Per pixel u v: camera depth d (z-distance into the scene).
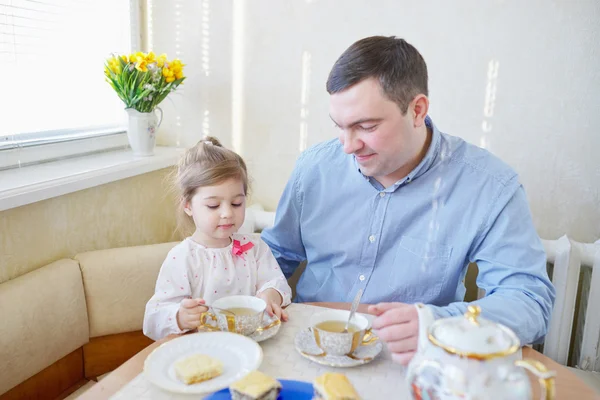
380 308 0.93
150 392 0.80
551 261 1.59
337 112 1.10
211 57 1.88
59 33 1.57
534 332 1.00
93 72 1.74
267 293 1.18
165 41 1.92
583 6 1.53
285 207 1.43
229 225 1.22
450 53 1.65
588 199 1.64
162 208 1.88
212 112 1.93
